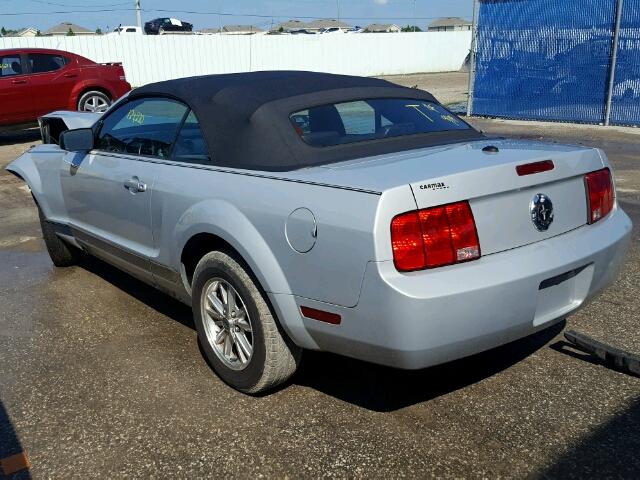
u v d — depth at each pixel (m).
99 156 4.34
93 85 12.81
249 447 2.87
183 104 3.73
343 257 2.63
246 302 3.12
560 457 2.74
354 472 2.68
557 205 3.01
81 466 2.77
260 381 3.16
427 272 2.58
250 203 3.02
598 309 4.29
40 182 5.08
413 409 3.13
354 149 3.22
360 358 2.78
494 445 2.83
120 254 4.22
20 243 6.30
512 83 14.84
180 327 4.20
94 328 4.20
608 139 11.74
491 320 2.67
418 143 3.40
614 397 3.20
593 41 13.29
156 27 39.84
